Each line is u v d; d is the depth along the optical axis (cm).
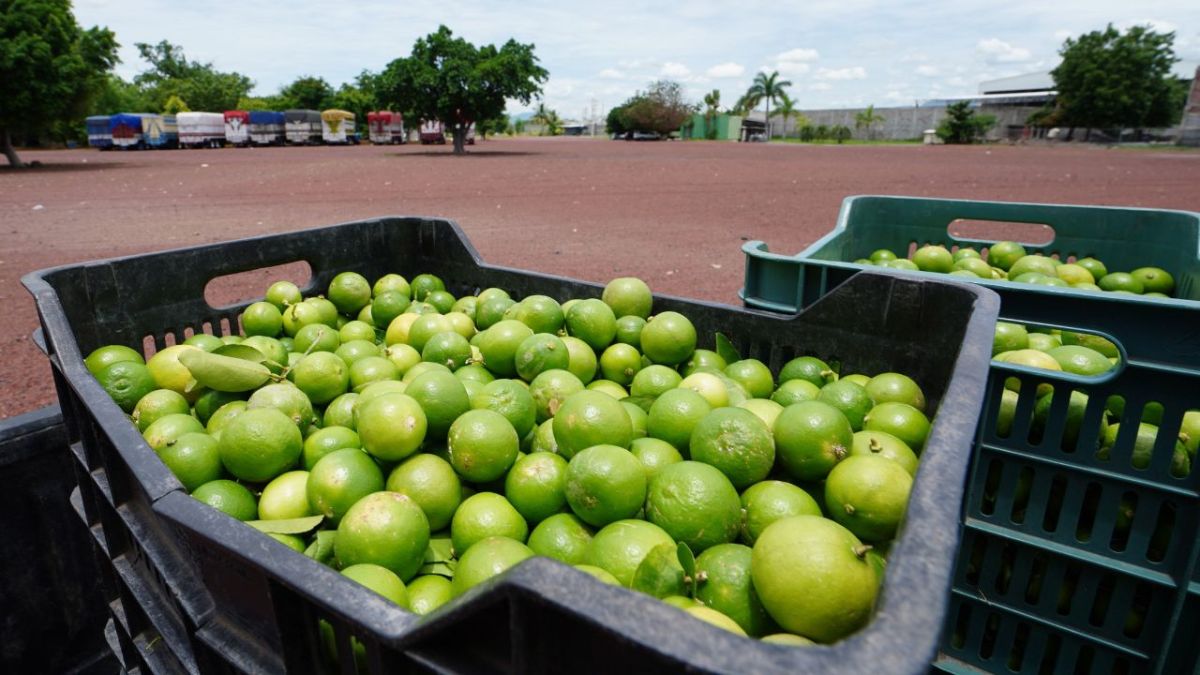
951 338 231
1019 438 233
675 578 172
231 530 131
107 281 286
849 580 151
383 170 2956
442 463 225
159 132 6062
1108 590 233
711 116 10950
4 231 1265
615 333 321
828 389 244
